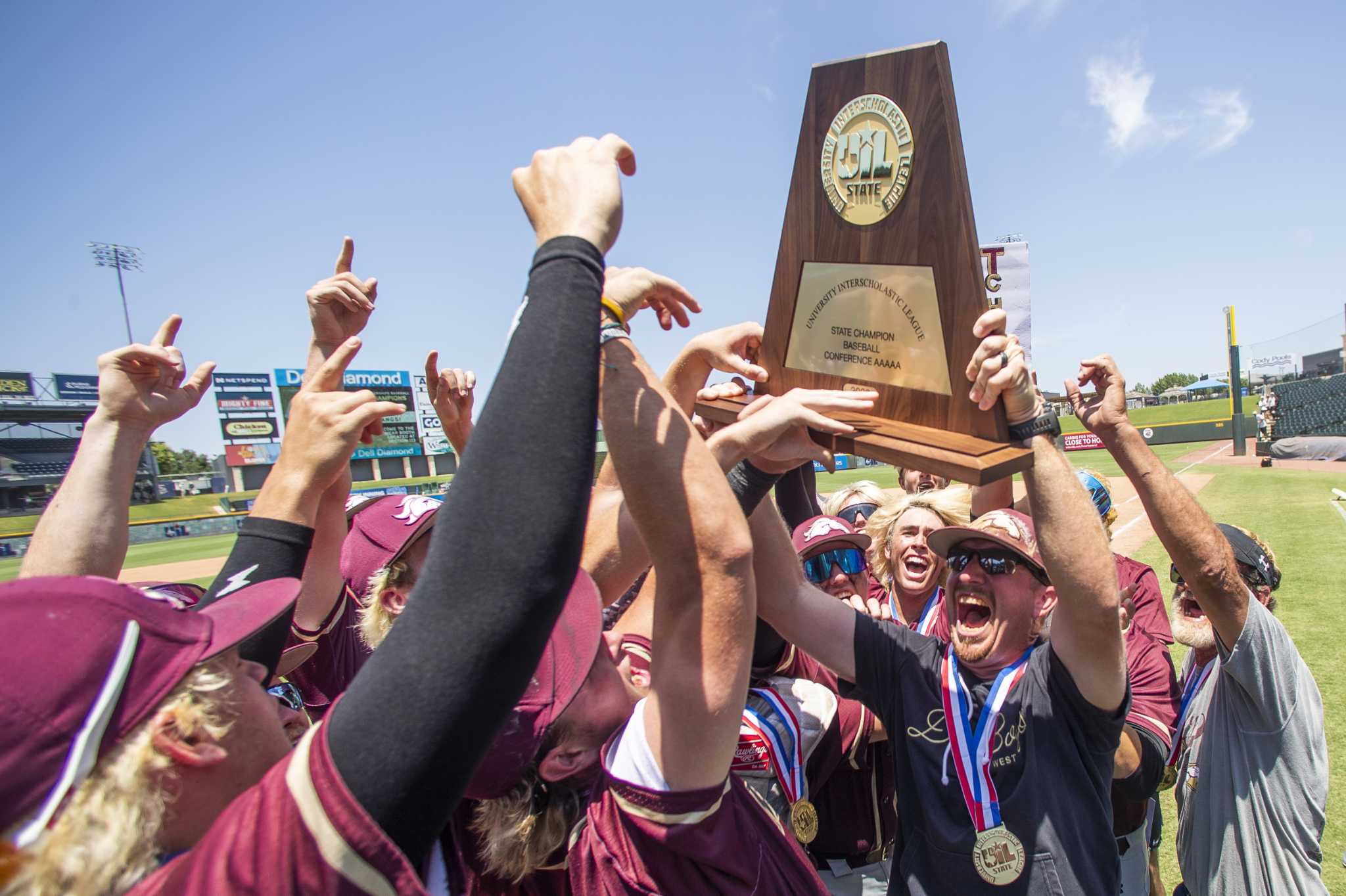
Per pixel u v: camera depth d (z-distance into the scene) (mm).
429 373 2312
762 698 2012
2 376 54938
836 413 1605
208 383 1738
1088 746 1773
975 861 1725
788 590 1920
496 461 768
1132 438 2289
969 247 1365
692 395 1776
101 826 694
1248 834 2201
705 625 1045
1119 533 13242
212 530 38156
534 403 782
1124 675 1711
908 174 1445
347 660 2461
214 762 800
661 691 1076
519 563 740
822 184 1630
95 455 1542
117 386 1575
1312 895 2117
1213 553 2127
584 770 1270
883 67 1477
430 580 765
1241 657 2119
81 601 754
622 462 1051
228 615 922
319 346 1848
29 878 657
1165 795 4371
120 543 1529
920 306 1456
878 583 3551
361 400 1490
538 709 1157
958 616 1946
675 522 1031
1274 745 2156
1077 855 1683
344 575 2285
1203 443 38094
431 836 733
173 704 778
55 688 697
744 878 1136
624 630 1716
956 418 1432
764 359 1801
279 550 1388
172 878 688
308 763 700
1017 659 1910
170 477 62031
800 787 1928
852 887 2346
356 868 664
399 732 704
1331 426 32062
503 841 1158
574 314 827
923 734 1864
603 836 1144
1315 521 11906
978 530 1920
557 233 893
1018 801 1721
